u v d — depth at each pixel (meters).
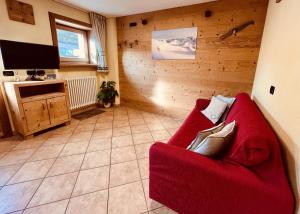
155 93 3.78
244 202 0.95
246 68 2.71
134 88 4.07
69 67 3.49
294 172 0.91
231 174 0.96
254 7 2.48
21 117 2.39
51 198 1.50
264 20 2.45
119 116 3.65
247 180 0.92
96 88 4.14
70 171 1.86
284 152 1.09
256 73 2.55
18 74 2.61
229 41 2.76
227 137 1.21
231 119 1.67
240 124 1.31
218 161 1.09
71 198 1.51
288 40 1.29
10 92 2.40
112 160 2.07
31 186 1.63
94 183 1.69
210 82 3.07
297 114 0.95
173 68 3.40
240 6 2.57
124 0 2.82
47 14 2.88
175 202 1.22
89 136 2.69
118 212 1.38
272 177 0.91
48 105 2.73
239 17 2.61
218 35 2.82
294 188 0.89
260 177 0.94
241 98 2.02
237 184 0.93
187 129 1.98
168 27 3.25
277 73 1.46
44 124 2.71
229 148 1.23
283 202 0.84
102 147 2.37
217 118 2.19
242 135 1.10
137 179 1.75
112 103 4.35
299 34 1.09
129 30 3.75
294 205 0.88
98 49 3.82
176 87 3.46
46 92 2.99
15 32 2.51
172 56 3.34
